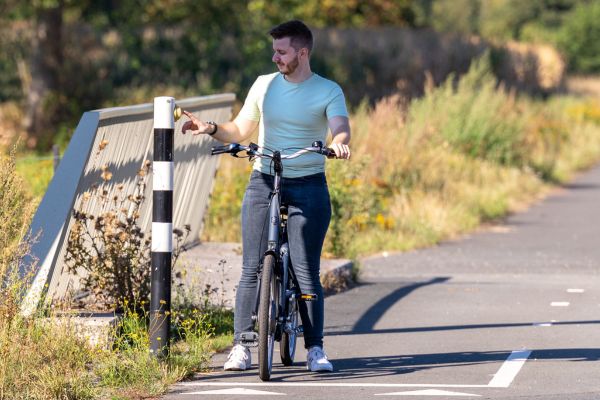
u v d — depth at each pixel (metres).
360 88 97.81
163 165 18.03
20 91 85.75
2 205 19.80
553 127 86.75
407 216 44.69
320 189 18.30
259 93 18.41
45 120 77.19
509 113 69.44
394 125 55.66
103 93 80.69
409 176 50.31
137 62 86.12
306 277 18.48
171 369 17.91
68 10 85.88
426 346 21.23
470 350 20.77
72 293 20.98
